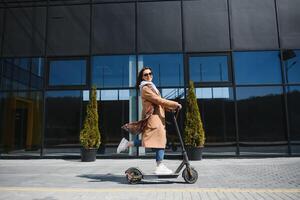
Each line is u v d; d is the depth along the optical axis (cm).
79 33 1037
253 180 509
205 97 974
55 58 1033
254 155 926
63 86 1012
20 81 1027
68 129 985
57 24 1046
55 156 969
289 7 1005
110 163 827
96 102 916
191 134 870
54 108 1002
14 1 1066
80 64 1024
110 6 1044
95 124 897
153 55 1013
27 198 382
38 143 980
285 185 461
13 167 741
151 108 482
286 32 994
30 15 1057
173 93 988
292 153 922
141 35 1022
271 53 989
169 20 1023
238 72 982
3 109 1016
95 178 547
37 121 995
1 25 1057
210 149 936
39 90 1012
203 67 995
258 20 1004
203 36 1008
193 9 1023
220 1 1020
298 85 963
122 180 520
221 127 951
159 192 409
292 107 952
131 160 911
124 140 482
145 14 1031
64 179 538
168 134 938
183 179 513
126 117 982
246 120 950
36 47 1038
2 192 421
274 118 948
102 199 372
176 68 999
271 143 932
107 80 1009
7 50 1043
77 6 1051
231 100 966
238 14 1011
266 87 969
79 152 965
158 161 477
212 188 435
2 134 1000
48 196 393
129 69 1011
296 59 980
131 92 995
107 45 1025
